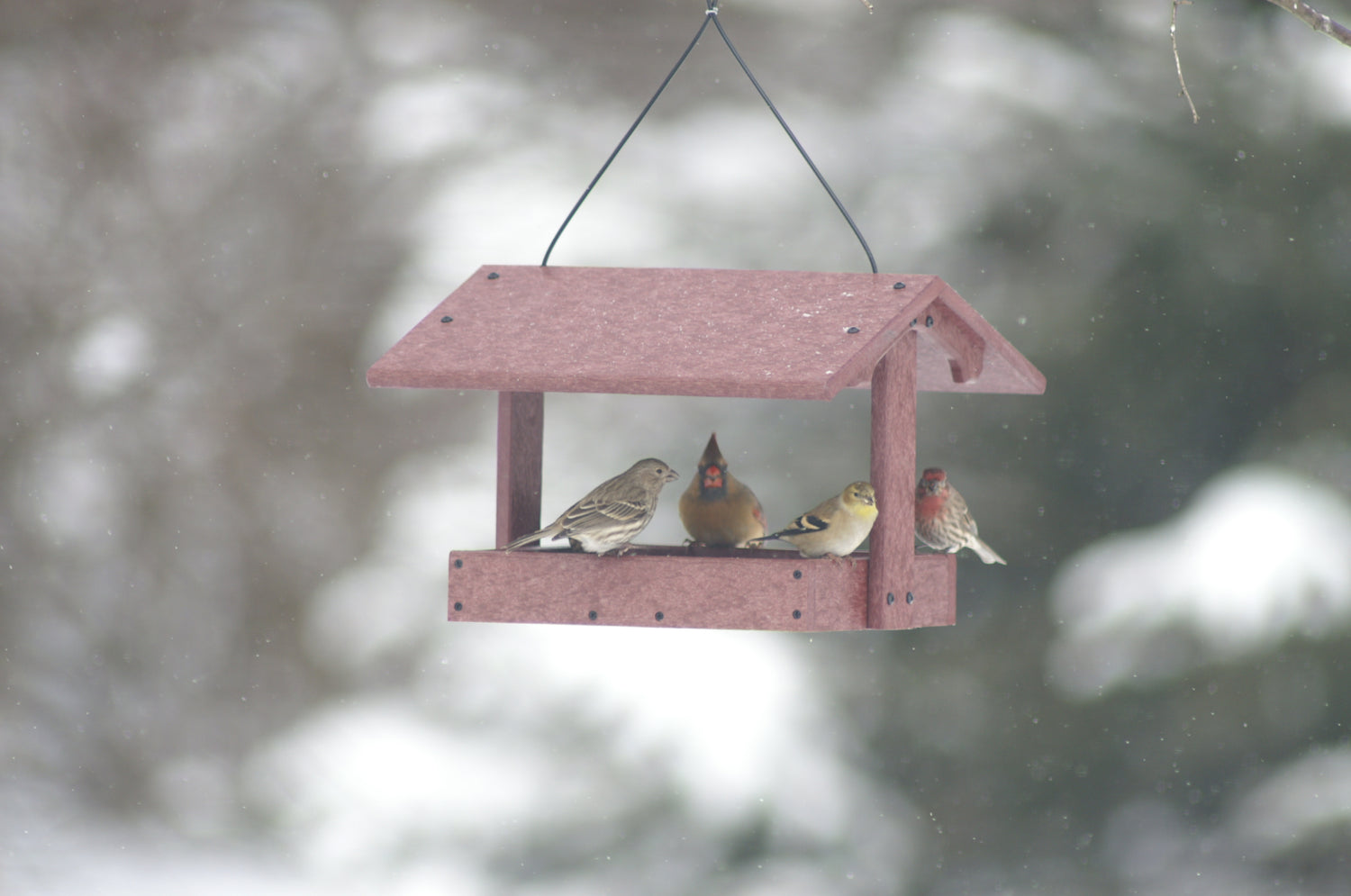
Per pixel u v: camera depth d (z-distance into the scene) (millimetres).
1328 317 15289
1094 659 15422
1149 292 15695
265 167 17938
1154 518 16000
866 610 6359
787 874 15133
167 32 17938
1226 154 15570
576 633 16719
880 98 17906
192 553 17453
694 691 15953
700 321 6449
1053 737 16359
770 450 16641
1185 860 15930
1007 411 16359
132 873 16031
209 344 17531
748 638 16297
